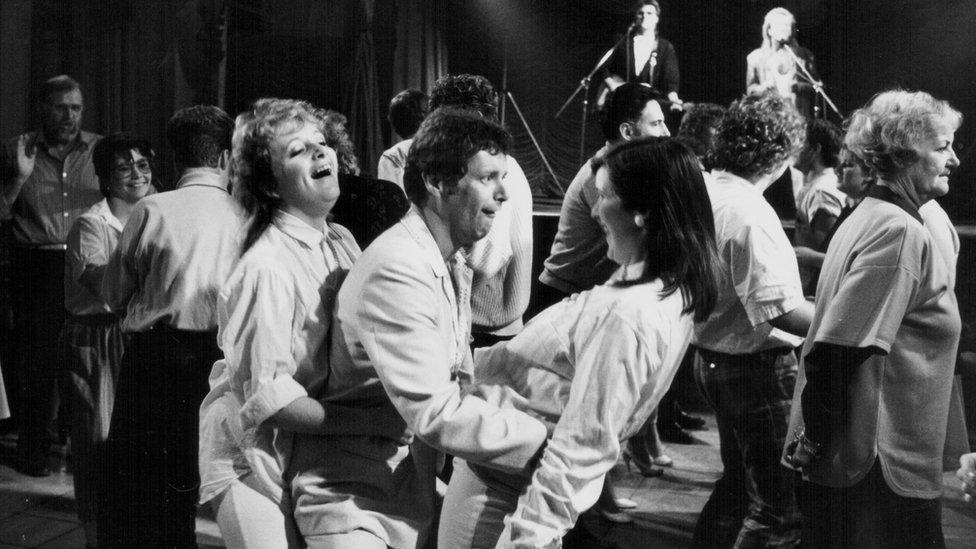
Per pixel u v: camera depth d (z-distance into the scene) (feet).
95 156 13.97
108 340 13.76
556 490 5.61
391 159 12.89
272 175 7.24
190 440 11.01
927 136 7.68
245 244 7.16
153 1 25.08
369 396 6.80
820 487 7.77
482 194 6.40
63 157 17.74
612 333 5.65
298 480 6.81
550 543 5.64
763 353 9.96
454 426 5.92
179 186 11.00
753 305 9.51
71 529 14.05
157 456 11.04
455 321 6.66
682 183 5.91
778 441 9.94
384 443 6.95
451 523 6.59
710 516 10.48
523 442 5.88
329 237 7.67
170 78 25.73
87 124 24.16
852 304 7.38
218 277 10.72
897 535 7.68
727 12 40.32
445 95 11.00
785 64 28.30
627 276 6.09
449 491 6.73
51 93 17.62
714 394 10.27
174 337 10.77
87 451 13.33
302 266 7.07
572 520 5.67
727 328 10.00
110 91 24.32
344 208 9.16
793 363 10.09
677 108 27.89
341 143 10.18
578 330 5.87
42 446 16.65
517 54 41.16
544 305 16.33
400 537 6.89
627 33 29.12
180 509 11.23
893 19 35.01
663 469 16.39
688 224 5.88
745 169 9.94
